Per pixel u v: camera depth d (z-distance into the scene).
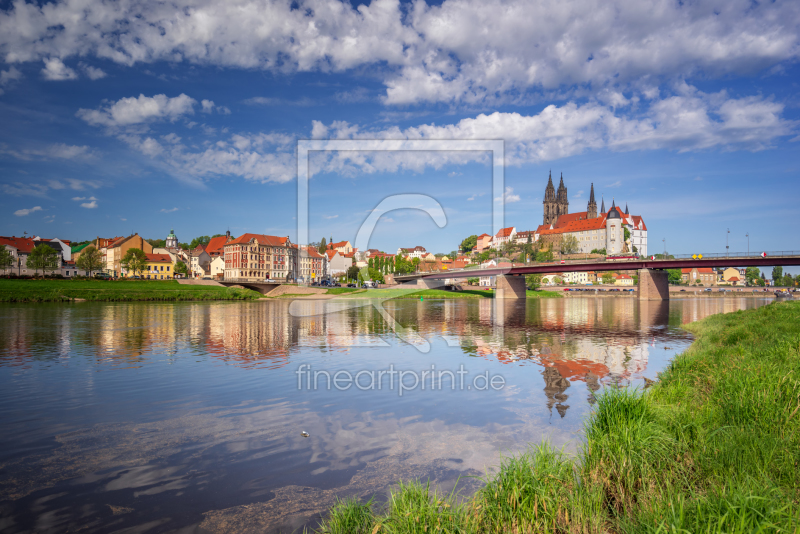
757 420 10.94
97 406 18.66
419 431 15.28
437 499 8.78
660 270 117.25
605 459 10.15
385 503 10.13
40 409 18.20
